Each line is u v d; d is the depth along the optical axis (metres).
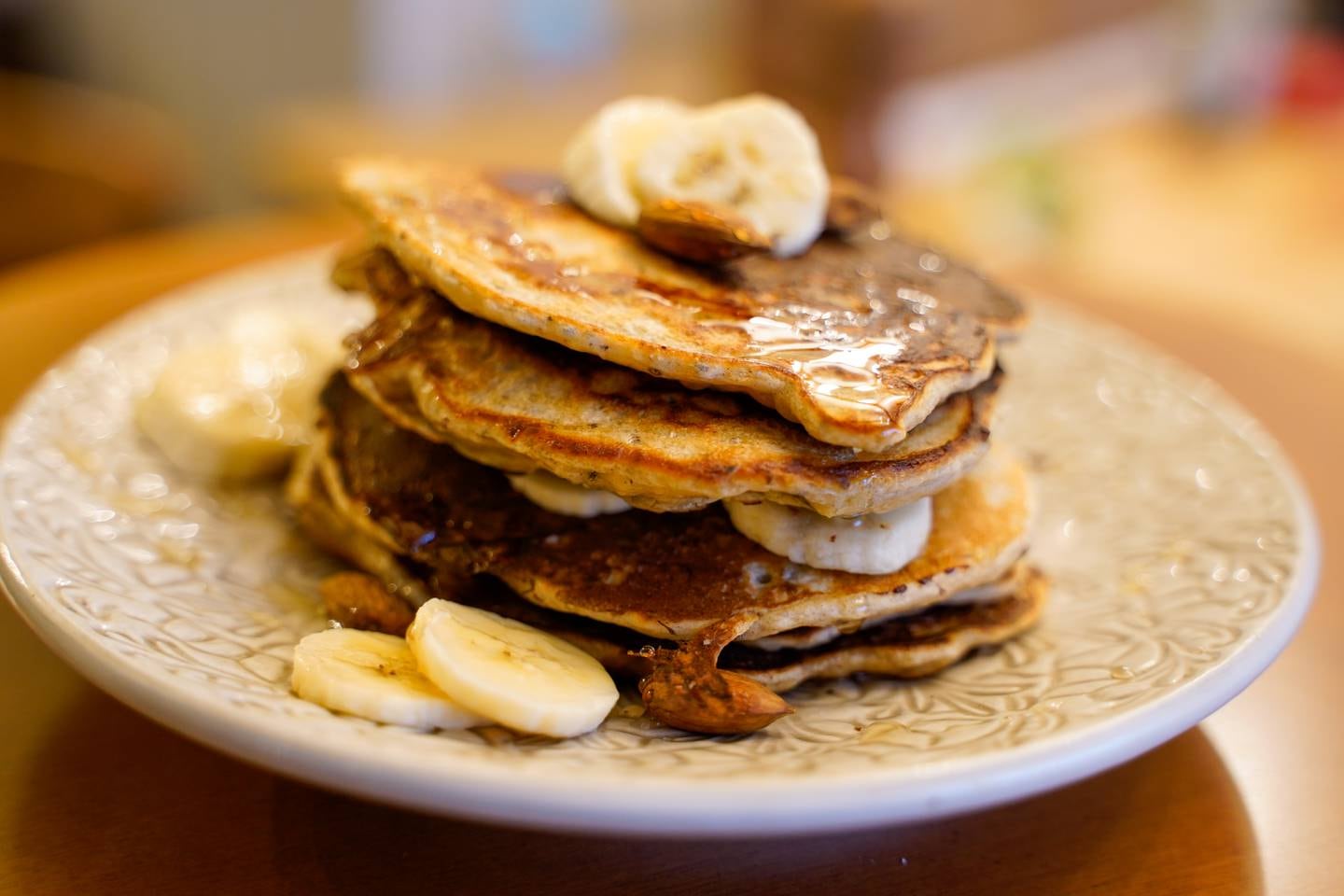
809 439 0.27
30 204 0.60
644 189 0.32
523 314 0.27
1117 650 0.29
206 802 0.27
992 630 0.30
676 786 0.23
